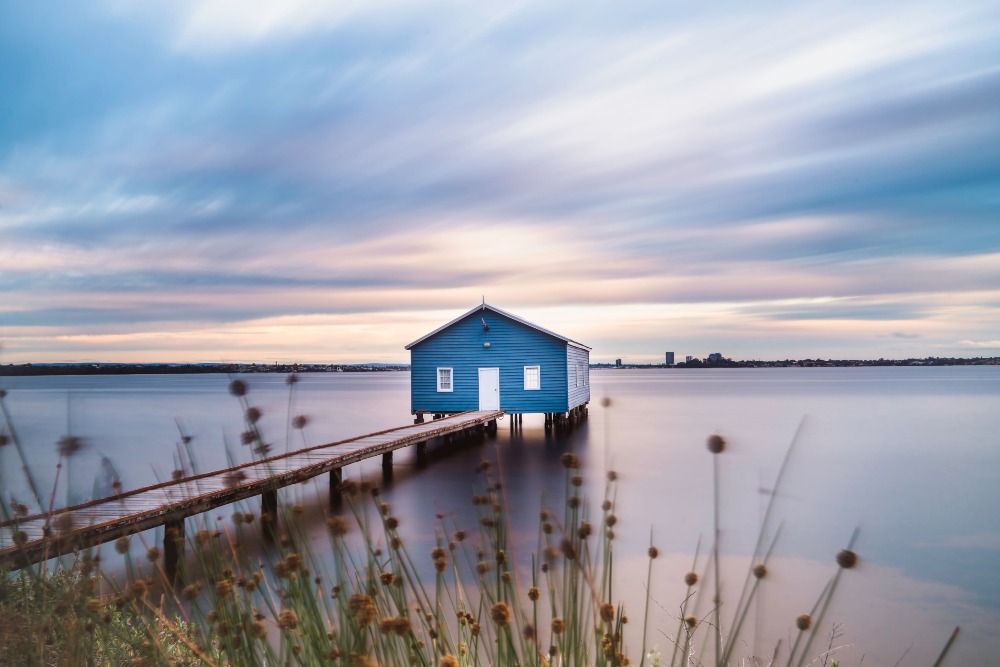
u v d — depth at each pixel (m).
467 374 29.20
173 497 8.37
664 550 10.67
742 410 49.25
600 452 24.67
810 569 10.11
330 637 2.14
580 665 2.12
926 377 171.12
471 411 29.02
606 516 2.31
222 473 10.45
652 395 76.38
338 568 2.21
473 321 29.28
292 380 2.55
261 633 2.08
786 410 48.72
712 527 12.58
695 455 23.98
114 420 39.41
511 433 31.58
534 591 2.14
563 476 19.09
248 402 2.43
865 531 12.78
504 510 2.86
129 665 2.37
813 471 20.39
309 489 14.12
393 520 2.38
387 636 2.08
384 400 76.25
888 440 29.03
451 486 17.25
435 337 29.53
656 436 30.17
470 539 5.71
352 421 42.53
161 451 22.97
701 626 5.79
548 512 2.41
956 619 8.12
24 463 2.25
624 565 9.62
